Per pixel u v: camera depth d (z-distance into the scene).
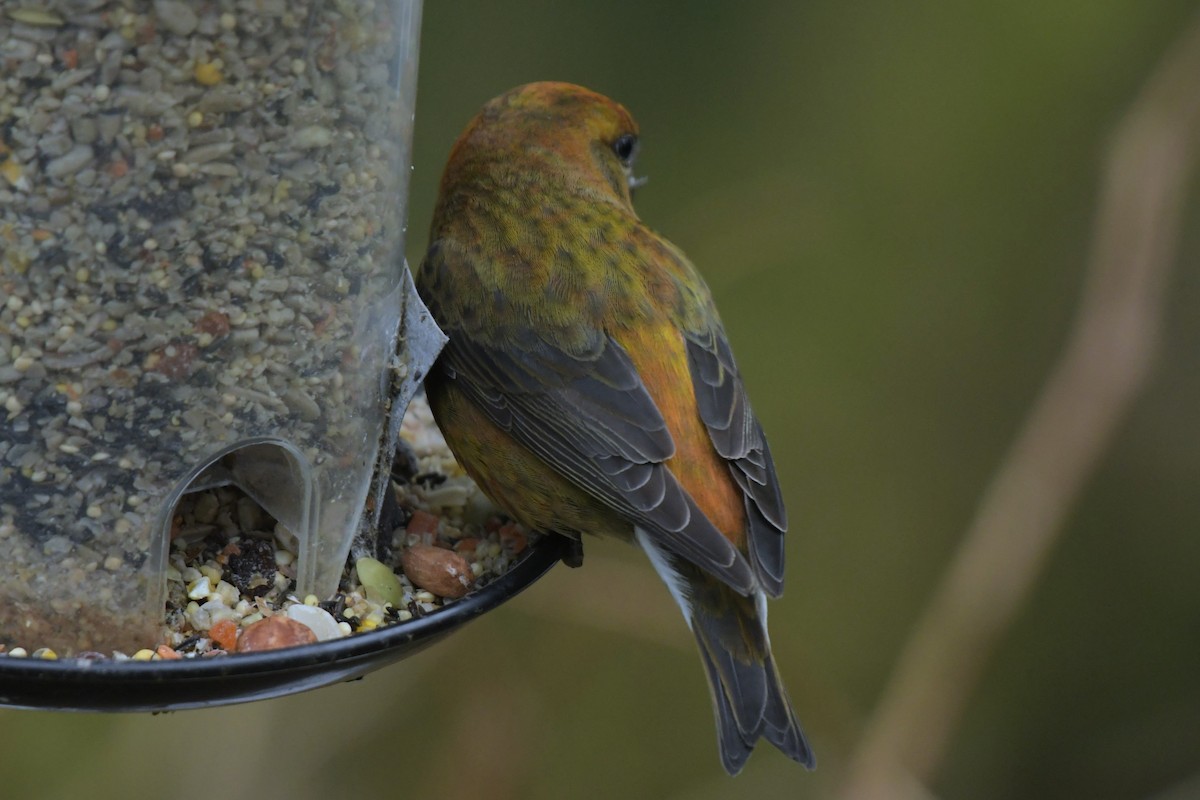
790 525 13.33
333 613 7.32
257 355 7.01
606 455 8.05
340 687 11.45
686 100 13.59
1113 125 13.27
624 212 9.27
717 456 8.33
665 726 12.72
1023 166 13.59
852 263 13.55
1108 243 11.36
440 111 13.27
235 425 7.00
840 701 11.69
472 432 8.41
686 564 8.30
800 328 13.52
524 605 11.20
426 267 8.88
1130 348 11.16
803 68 13.66
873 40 13.74
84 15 6.46
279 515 7.30
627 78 13.48
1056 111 13.56
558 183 9.20
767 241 12.81
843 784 10.73
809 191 13.05
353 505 7.42
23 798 10.73
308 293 7.10
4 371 6.70
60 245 6.66
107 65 6.54
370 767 11.40
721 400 8.44
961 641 10.87
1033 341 13.48
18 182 6.57
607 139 9.63
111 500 6.85
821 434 13.40
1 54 6.43
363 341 7.40
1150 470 13.49
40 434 6.76
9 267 6.62
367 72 7.20
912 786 10.62
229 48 6.71
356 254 7.28
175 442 6.91
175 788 10.94
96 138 6.60
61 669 6.24
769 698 8.06
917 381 13.52
